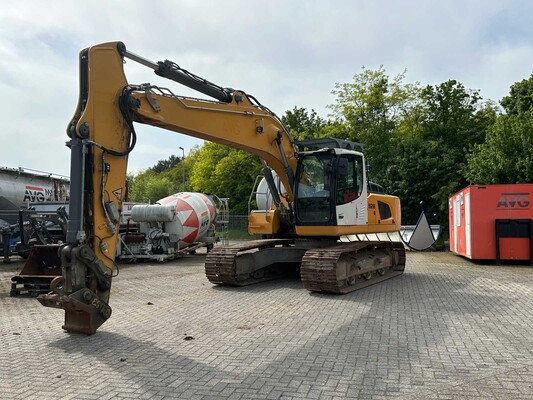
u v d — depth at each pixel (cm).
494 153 2481
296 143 1102
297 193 1074
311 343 588
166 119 758
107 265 652
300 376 471
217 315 768
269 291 1002
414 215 2920
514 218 1523
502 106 3059
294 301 878
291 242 1223
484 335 620
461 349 558
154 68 744
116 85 673
